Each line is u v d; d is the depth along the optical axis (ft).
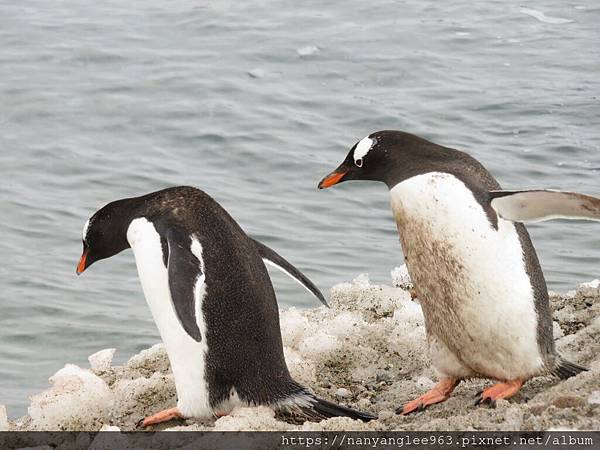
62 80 85.97
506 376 27.07
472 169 27.50
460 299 26.61
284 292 47.37
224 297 26.05
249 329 26.25
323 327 33.01
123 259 53.01
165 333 26.55
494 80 85.10
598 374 25.09
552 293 35.91
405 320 33.37
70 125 76.02
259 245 29.22
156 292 26.37
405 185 27.07
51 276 50.88
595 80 84.17
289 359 30.12
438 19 103.71
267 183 64.39
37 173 66.39
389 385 30.45
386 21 103.04
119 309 47.09
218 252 26.16
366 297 35.83
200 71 88.12
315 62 90.74
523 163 65.98
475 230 25.98
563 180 62.49
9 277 50.67
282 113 77.87
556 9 107.14
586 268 48.91
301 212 58.65
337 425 24.57
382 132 29.01
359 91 83.10
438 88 83.41
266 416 25.46
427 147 28.32
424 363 31.30
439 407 27.55
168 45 95.91
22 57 91.91
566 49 93.45
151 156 69.77
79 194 62.85
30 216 58.90
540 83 83.71
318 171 66.23
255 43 95.91
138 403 28.89
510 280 26.05
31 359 42.60
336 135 73.41
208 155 69.97
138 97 81.82
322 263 51.03
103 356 32.83
